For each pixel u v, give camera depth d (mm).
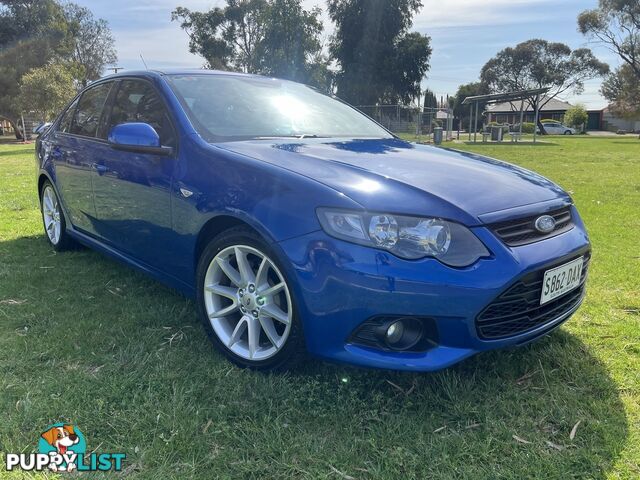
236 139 2893
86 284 3672
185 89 3193
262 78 3799
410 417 2191
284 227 2232
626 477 1871
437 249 2080
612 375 2570
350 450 1976
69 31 44000
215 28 41625
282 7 39125
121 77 3695
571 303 2598
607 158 17047
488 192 2373
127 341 2793
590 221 6273
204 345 2764
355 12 42406
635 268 4332
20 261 4234
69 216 4125
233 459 1920
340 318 2127
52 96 30109
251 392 2312
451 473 1879
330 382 2420
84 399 2229
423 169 2559
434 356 2129
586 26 45500
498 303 2146
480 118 66250
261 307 2426
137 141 2809
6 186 8703
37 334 2879
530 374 2559
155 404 2213
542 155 18781
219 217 2525
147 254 3143
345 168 2418
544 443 2053
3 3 40531
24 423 2078
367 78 42312
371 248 2066
